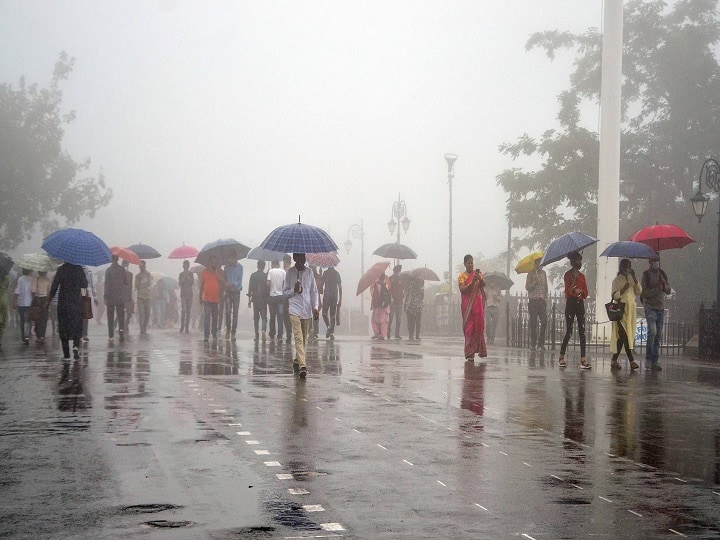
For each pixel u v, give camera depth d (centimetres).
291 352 2155
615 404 1250
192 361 1864
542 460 841
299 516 627
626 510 654
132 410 1133
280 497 683
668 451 898
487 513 641
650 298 1853
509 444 923
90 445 891
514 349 2444
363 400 1248
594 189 4019
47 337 2808
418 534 584
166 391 1333
